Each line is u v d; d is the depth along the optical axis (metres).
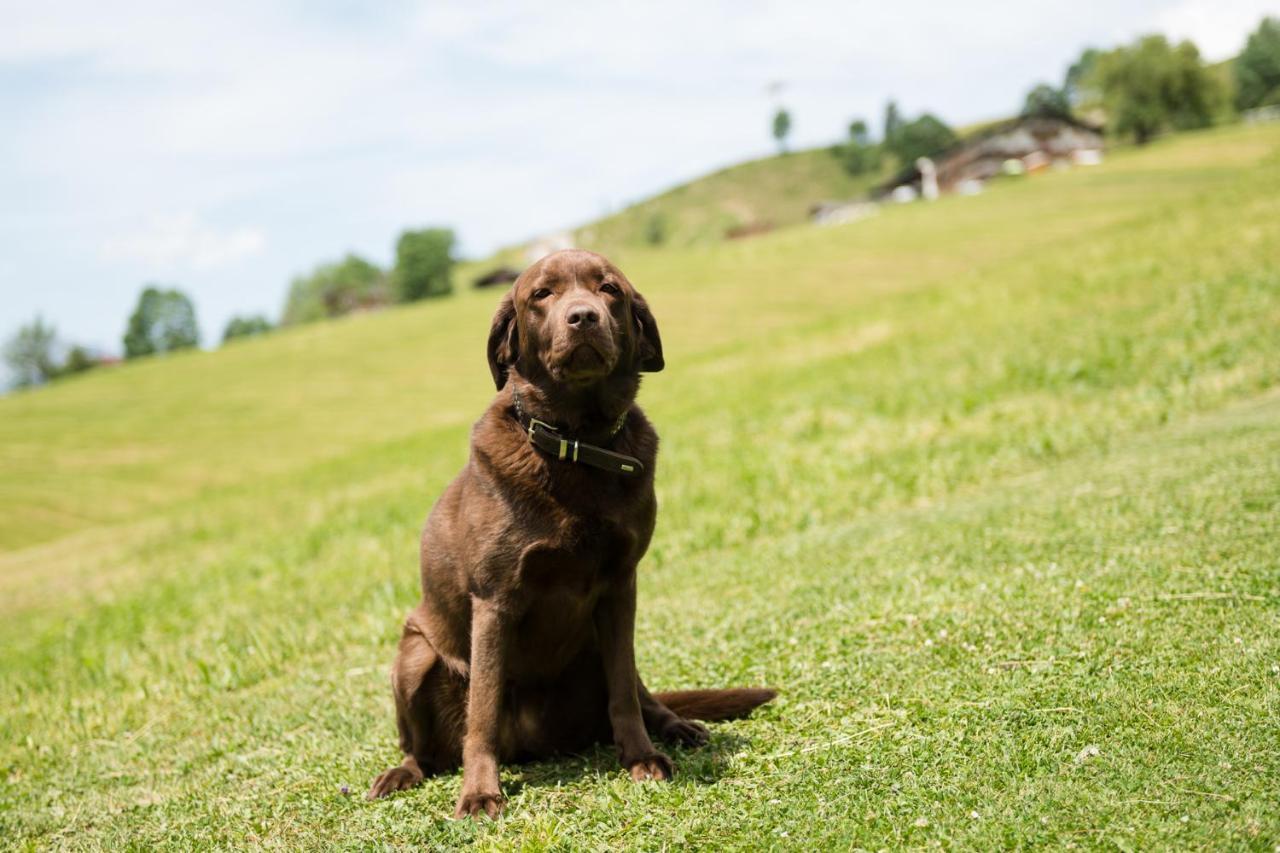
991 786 3.10
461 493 4.17
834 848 2.91
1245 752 3.00
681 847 3.09
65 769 5.67
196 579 13.62
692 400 19.77
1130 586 4.86
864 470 10.65
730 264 48.22
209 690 7.11
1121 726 3.34
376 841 3.44
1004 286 22.48
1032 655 4.21
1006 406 12.03
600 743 4.29
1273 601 4.25
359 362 45.47
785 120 193.38
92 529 25.95
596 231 176.25
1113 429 10.00
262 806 4.09
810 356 21.94
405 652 4.28
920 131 170.50
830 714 4.08
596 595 3.91
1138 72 101.19
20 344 122.75
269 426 36.03
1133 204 43.62
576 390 3.79
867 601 5.66
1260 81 136.12
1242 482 6.38
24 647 11.63
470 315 53.81
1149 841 2.63
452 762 4.27
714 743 4.04
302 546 13.86
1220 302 14.12
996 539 6.52
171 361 57.84
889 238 46.88
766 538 9.21
